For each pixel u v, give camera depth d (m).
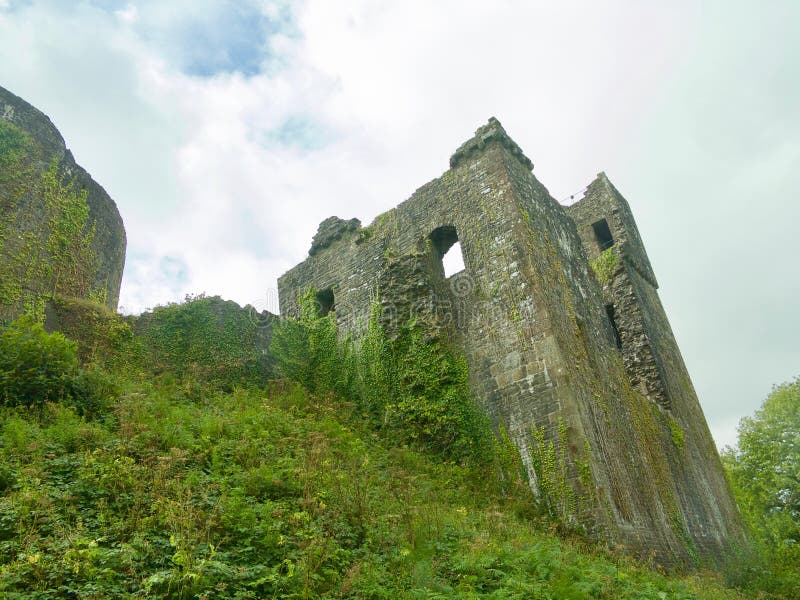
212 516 8.03
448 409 17.64
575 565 10.70
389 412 18.50
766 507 34.28
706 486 22.12
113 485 8.62
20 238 18.86
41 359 12.58
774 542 31.47
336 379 20.59
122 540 7.39
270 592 7.09
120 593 6.37
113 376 14.62
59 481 8.64
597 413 16.97
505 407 17.00
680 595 11.70
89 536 7.36
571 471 15.20
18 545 6.85
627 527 15.20
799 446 34.16
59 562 6.57
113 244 23.88
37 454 9.27
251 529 8.16
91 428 10.52
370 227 23.45
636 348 23.38
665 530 17.14
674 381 24.19
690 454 22.16
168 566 7.08
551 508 15.09
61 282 19.91
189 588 6.66
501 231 19.22
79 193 21.77
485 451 16.75
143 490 8.70
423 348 18.89
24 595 6.05
